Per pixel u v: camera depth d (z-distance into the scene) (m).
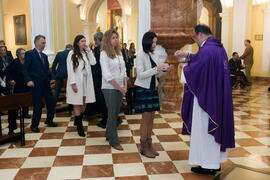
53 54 7.80
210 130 2.88
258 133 4.68
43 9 7.59
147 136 3.68
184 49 8.12
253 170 3.16
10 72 5.25
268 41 12.38
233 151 3.85
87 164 3.40
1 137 4.07
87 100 4.39
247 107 6.80
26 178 3.03
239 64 10.44
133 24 16.58
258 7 12.48
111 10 21.16
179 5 5.64
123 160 3.53
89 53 4.41
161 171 3.21
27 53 4.63
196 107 3.00
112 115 3.86
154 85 3.57
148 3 6.80
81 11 17.52
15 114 4.48
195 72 2.92
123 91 3.75
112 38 3.73
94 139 4.39
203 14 13.23
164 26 5.75
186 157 3.62
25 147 4.02
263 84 11.36
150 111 3.53
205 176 3.08
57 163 3.44
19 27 13.77
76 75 4.28
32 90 4.73
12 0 13.80
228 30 12.50
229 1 12.25
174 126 5.06
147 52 3.47
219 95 2.89
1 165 3.38
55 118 5.79
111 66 3.76
